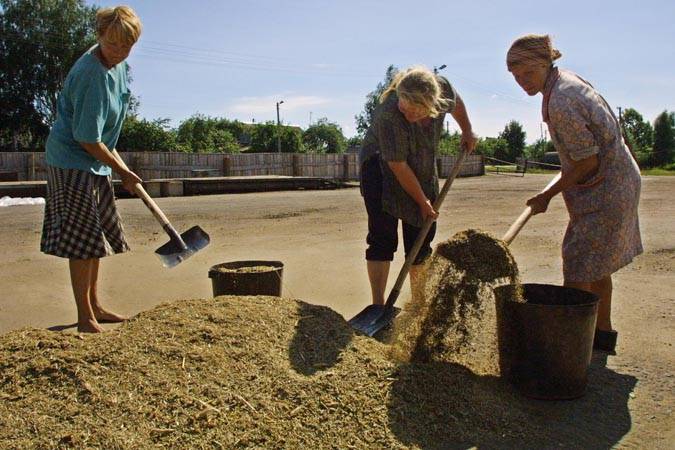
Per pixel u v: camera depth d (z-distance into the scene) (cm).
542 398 307
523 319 304
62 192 384
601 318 383
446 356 336
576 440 271
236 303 350
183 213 1151
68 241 384
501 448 260
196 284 559
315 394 274
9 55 4166
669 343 395
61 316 455
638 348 386
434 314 331
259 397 269
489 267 332
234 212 1172
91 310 400
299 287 545
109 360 282
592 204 359
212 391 270
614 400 312
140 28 378
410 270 425
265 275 402
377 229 408
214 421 253
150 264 650
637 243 383
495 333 365
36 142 4412
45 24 4278
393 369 297
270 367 288
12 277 586
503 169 4256
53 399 260
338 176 2769
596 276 365
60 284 559
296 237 838
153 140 3925
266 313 338
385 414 270
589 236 363
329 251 729
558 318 298
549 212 1149
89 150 378
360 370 294
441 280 332
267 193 1842
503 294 324
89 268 393
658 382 334
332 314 349
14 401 258
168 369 280
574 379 306
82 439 239
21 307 480
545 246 752
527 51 351
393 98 380
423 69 357
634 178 361
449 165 3222
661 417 294
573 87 345
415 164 401
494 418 281
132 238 830
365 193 411
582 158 345
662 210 1187
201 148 5019
